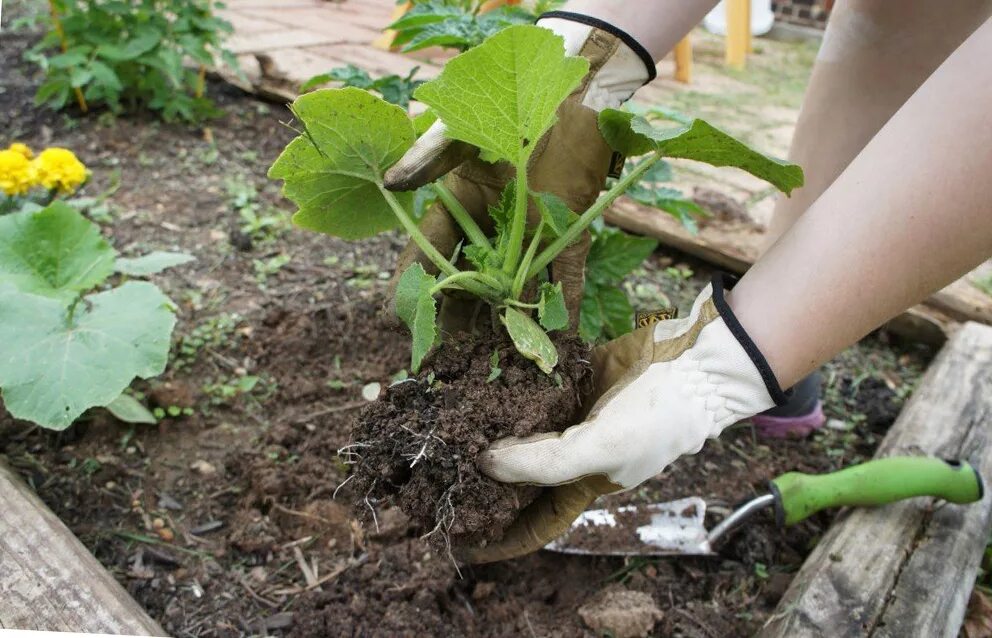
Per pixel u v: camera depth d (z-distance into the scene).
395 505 1.11
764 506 1.56
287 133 3.22
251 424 1.75
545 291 1.10
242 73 3.26
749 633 1.41
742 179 3.01
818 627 1.30
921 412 1.88
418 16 1.56
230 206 2.61
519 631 1.37
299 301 2.15
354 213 1.28
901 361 2.33
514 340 1.04
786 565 1.58
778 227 1.93
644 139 1.16
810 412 1.94
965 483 1.53
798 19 6.01
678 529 1.55
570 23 1.19
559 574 1.49
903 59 1.63
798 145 1.83
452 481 1.04
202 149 3.00
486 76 0.87
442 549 1.16
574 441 1.03
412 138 1.14
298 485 1.58
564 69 0.87
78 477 1.56
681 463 1.81
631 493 1.68
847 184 0.98
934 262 0.93
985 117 0.88
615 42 1.18
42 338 1.47
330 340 2.00
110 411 1.68
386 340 2.01
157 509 1.52
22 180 1.77
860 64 1.67
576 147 1.21
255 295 2.16
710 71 4.70
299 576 1.43
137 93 3.21
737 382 1.04
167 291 2.13
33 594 1.15
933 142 0.90
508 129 0.95
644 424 1.02
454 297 1.30
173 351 1.91
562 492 1.16
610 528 1.54
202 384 1.83
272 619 1.34
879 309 0.97
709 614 1.44
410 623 1.34
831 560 1.44
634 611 1.38
